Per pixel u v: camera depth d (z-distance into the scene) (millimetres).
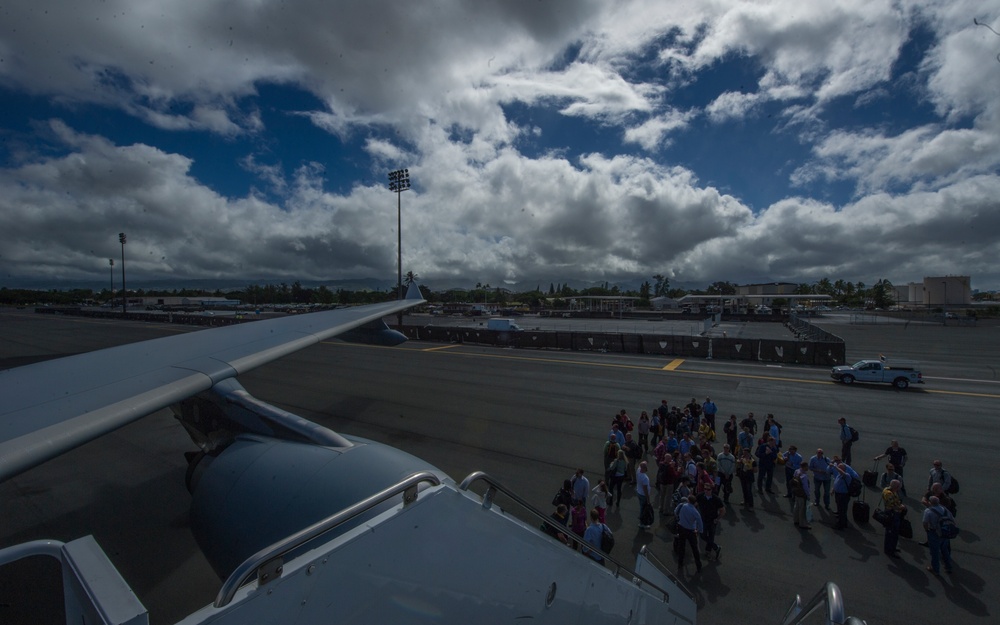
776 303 113750
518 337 39344
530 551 2881
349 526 2660
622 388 23141
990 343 42969
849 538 9906
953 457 14234
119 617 1581
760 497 11938
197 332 7160
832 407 19844
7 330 52688
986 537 9805
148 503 10391
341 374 26578
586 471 13023
